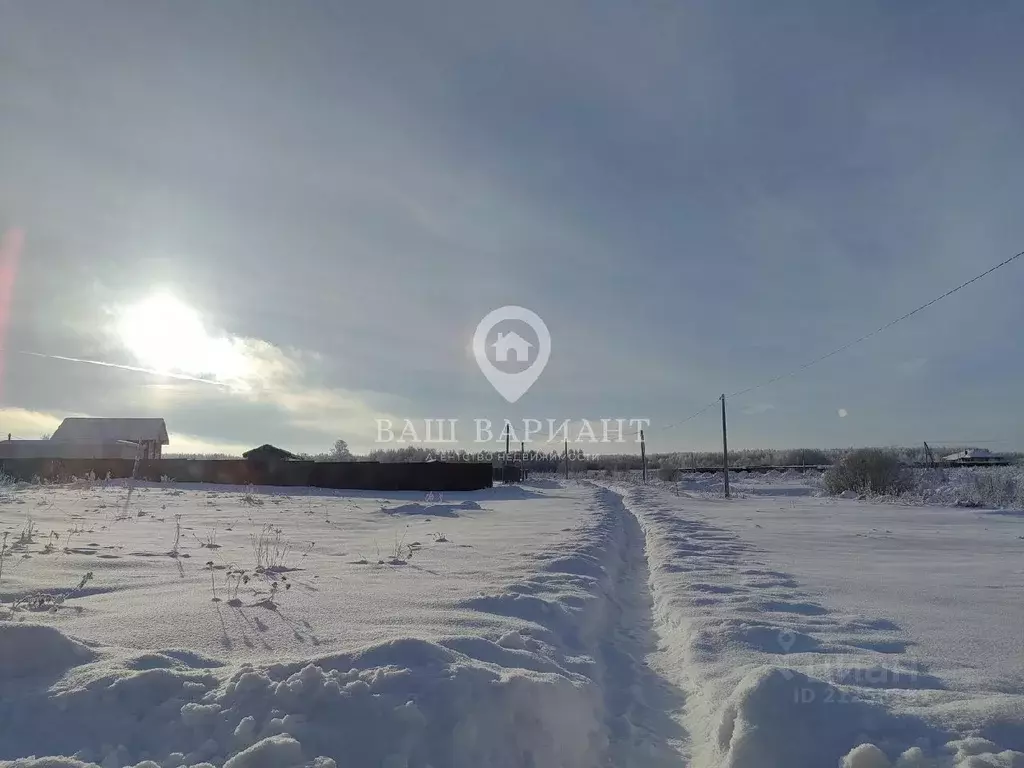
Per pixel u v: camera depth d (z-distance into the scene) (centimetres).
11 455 4984
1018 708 378
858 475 3419
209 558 869
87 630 466
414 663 395
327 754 310
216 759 302
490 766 336
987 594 760
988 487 2669
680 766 391
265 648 443
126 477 3628
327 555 955
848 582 840
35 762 280
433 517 1767
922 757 330
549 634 545
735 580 856
